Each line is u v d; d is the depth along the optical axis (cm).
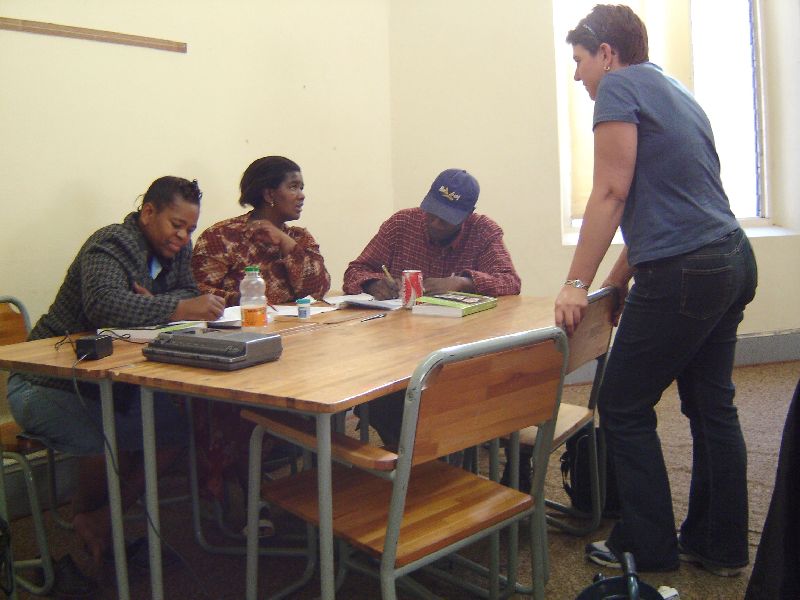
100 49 268
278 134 331
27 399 186
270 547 218
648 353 177
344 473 165
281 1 328
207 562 211
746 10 437
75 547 222
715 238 168
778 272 429
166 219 209
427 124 381
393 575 123
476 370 126
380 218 380
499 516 142
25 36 248
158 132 287
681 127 171
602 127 172
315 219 350
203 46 301
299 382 134
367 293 258
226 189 312
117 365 155
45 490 252
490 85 383
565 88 409
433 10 378
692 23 427
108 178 273
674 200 170
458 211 249
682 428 315
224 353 148
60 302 204
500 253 264
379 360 153
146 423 154
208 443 213
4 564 169
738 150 445
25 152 250
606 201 173
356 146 365
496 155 387
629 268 202
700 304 169
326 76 349
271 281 259
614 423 188
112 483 161
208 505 254
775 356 432
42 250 256
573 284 177
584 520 231
